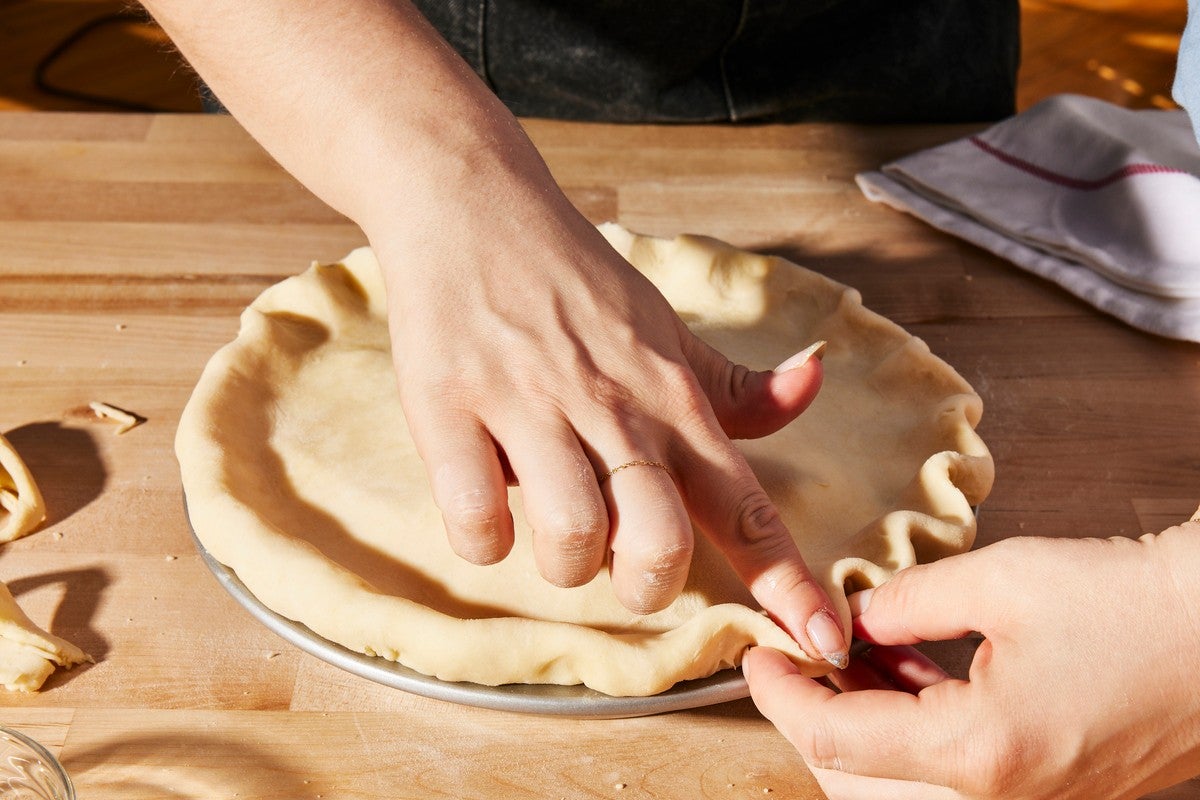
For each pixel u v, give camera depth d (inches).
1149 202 49.0
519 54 60.4
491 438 28.5
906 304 49.2
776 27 59.4
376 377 41.6
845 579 32.9
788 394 31.6
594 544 26.1
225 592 36.5
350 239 52.0
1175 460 42.2
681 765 31.8
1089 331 48.1
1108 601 26.2
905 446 39.9
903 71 60.7
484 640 30.6
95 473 40.6
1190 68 35.5
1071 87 114.6
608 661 30.3
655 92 60.8
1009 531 39.2
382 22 33.9
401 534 35.3
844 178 57.1
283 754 31.7
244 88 34.0
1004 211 51.9
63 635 34.8
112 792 30.6
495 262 30.5
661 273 47.0
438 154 31.9
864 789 28.4
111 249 50.6
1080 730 25.4
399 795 30.8
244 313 42.6
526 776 31.4
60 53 122.1
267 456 38.2
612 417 28.2
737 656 31.7
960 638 35.4
